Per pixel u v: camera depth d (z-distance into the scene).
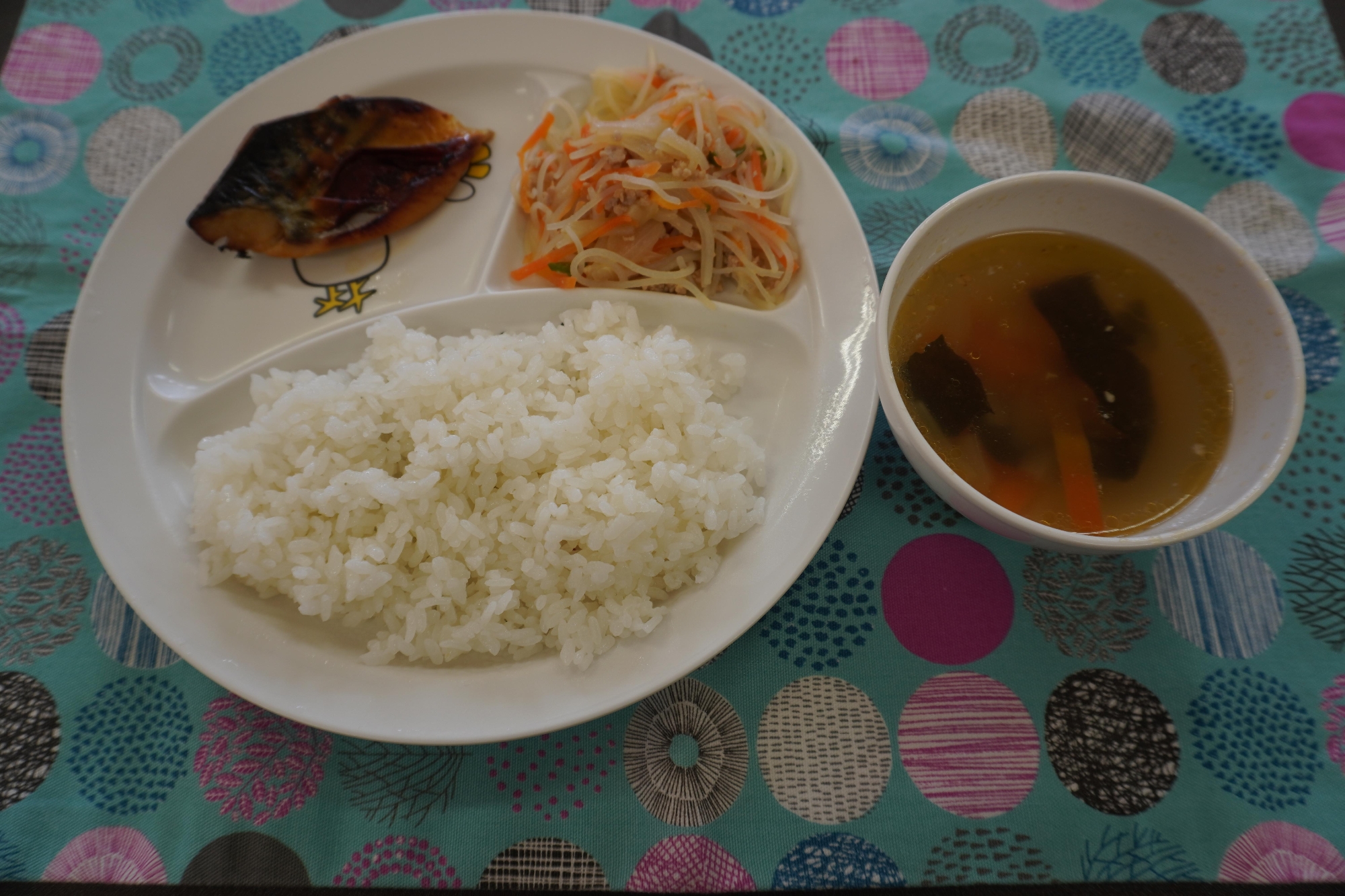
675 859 0.29
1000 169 0.37
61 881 0.29
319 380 0.34
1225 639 0.31
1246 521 0.33
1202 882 0.29
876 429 0.34
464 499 0.33
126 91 0.39
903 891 0.29
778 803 0.30
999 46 0.39
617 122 0.35
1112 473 0.29
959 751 0.30
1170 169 0.37
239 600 0.32
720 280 0.37
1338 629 0.31
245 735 0.31
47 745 0.31
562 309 0.36
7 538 0.34
